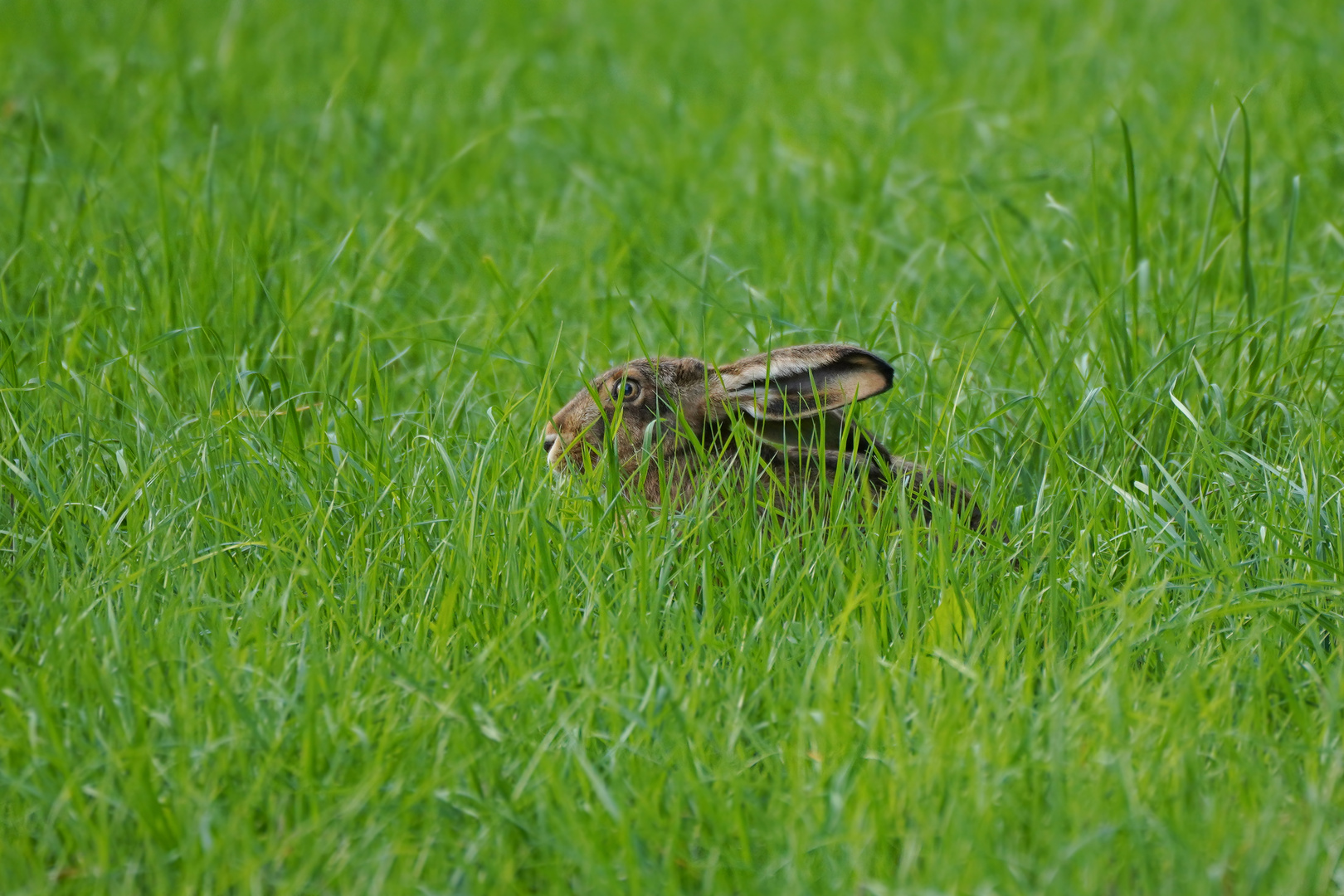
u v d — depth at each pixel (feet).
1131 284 63.87
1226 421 53.93
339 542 49.37
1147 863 32.96
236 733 37.06
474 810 35.68
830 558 46.16
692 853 35.14
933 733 36.55
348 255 73.67
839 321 62.95
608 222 82.38
